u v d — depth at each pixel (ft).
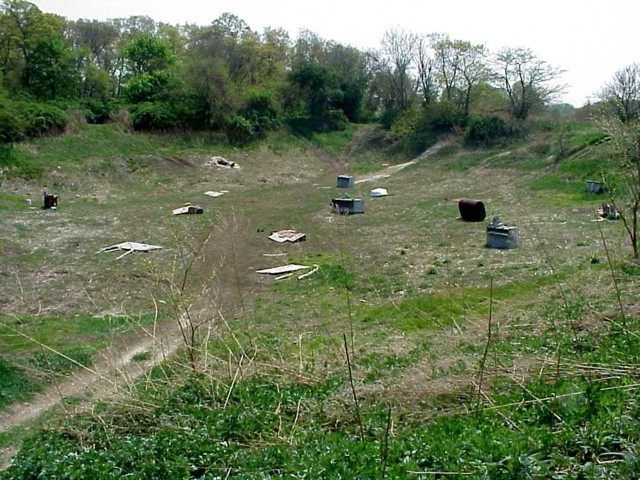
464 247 81.61
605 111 106.22
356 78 242.58
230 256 83.97
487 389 24.86
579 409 21.20
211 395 27.45
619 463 17.66
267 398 26.71
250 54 236.84
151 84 196.24
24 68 192.54
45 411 37.27
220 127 191.31
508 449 18.86
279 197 141.08
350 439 22.07
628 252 55.77
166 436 23.57
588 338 29.78
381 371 29.43
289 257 82.94
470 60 210.38
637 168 62.49
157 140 175.22
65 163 148.25
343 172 183.73
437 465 18.84
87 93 211.61
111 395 28.73
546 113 187.83
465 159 171.42
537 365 26.45
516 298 48.93
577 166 132.67
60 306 64.08
